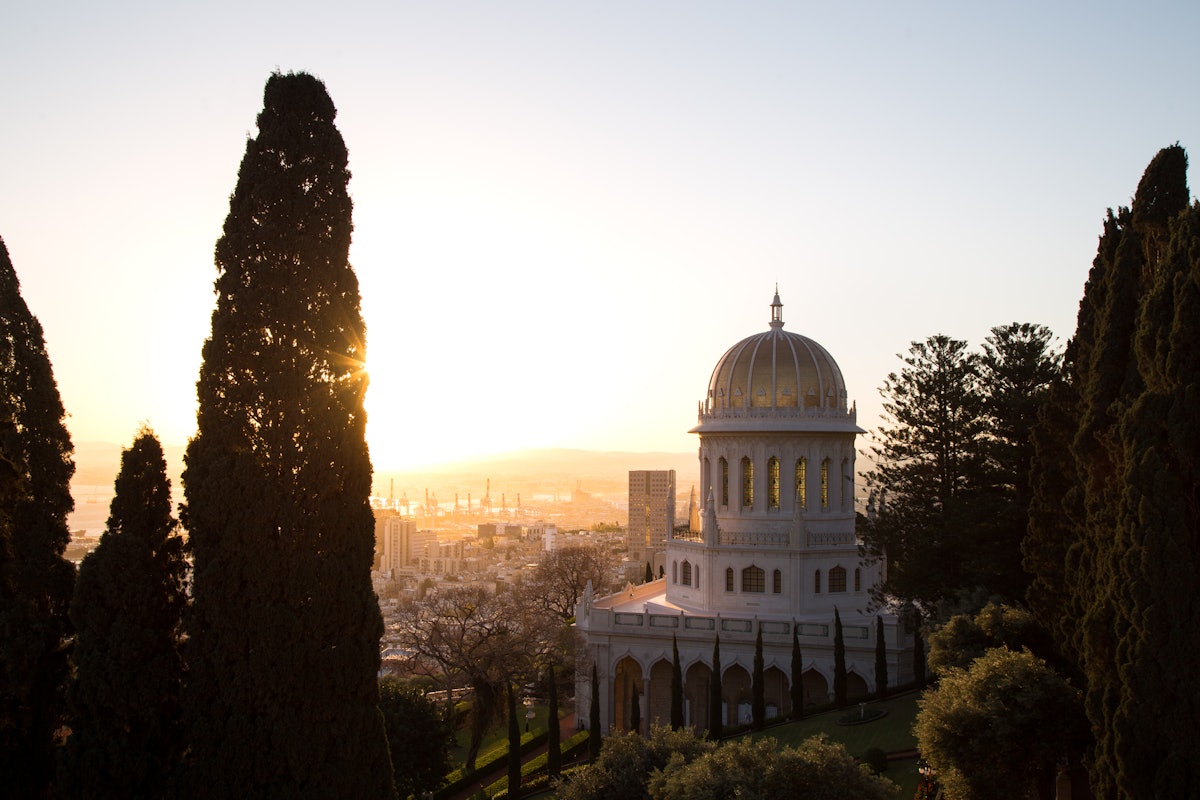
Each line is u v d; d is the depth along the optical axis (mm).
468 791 78000
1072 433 50969
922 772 56719
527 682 91125
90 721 37594
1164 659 35219
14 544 40344
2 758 38594
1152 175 46219
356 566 40375
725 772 41156
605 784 47625
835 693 80938
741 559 92188
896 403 80250
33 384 41188
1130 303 44000
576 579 143250
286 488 39156
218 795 37719
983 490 73750
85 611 37875
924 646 81750
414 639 86438
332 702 38938
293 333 40281
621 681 92375
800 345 95812
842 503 94562
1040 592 52406
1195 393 36250
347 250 42375
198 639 38594
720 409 94812
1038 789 46281
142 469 39188
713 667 79000
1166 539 35781
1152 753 35250
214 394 39844
